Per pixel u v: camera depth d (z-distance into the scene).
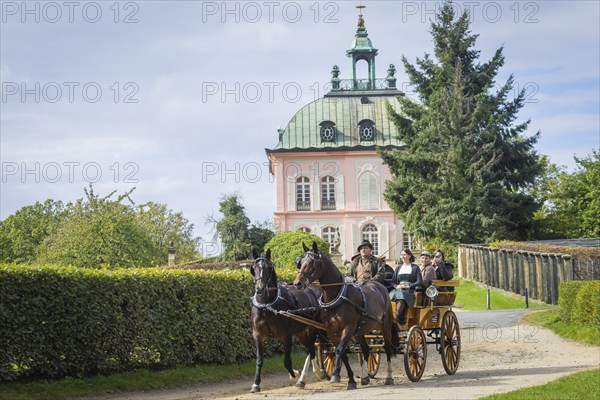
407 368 15.76
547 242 47.22
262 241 59.97
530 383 15.24
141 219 67.50
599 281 24.69
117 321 16.12
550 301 36.12
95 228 47.28
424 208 55.69
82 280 15.31
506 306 37.69
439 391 14.05
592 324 23.98
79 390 14.54
